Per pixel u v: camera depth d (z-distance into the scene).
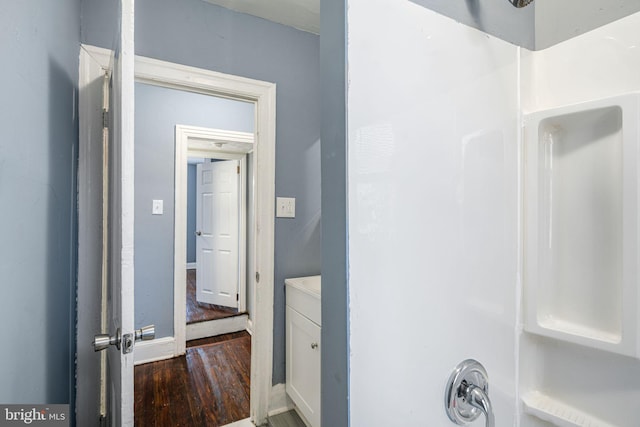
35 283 0.83
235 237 3.59
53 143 0.99
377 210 0.52
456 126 0.63
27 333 0.78
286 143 1.88
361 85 0.51
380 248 0.53
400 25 0.55
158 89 2.53
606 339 0.63
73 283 1.27
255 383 1.80
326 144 0.53
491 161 0.69
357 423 0.49
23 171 0.75
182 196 2.63
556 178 0.73
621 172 0.61
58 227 1.05
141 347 2.47
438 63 0.60
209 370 2.38
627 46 0.63
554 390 0.75
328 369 0.52
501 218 0.71
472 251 0.66
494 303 0.70
